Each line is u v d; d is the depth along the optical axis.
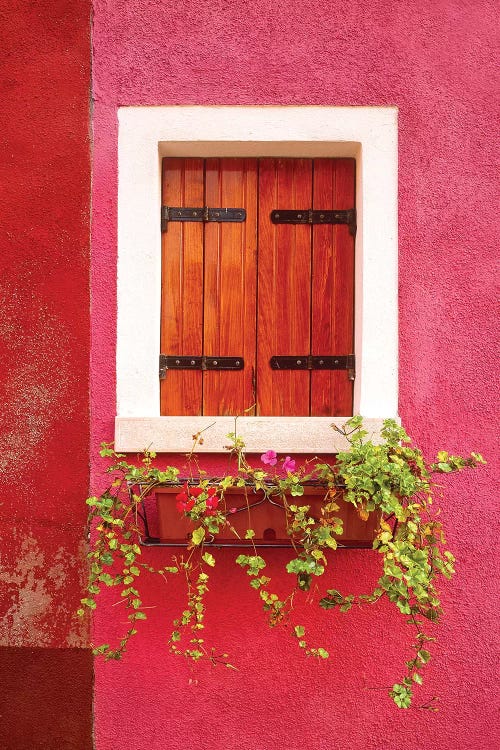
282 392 2.46
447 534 2.35
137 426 2.28
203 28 2.37
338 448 2.27
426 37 2.38
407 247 2.37
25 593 2.35
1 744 2.34
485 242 2.38
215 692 2.34
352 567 2.35
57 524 2.35
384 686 2.34
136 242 2.35
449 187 2.38
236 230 2.47
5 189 2.39
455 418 2.37
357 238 2.45
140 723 2.34
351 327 2.47
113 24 2.38
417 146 2.38
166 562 2.34
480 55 2.39
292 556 2.34
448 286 2.37
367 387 2.35
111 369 2.36
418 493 2.29
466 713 2.34
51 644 2.34
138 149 2.35
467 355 2.37
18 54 2.39
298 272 2.47
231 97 2.36
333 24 2.38
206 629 2.34
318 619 2.35
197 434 2.15
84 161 2.38
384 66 2.38
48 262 2.38
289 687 2.34
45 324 2.37
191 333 2.46
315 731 2.34
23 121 2.39
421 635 2.08
